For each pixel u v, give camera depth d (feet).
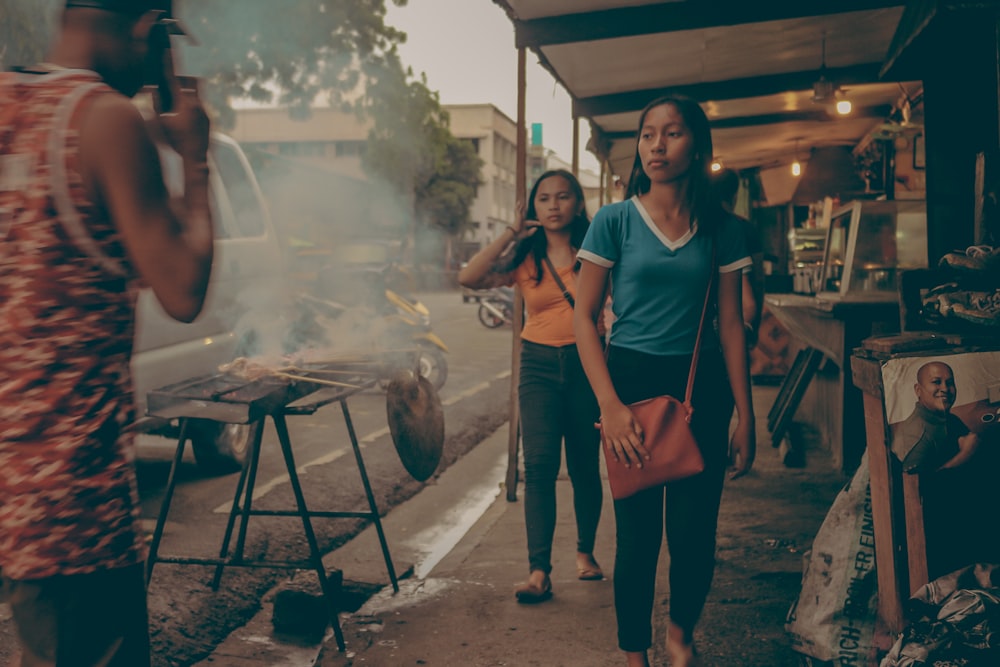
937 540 8.08
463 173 167.43
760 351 34.60
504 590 13.47
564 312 13.28
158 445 24.57
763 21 19.49
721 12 18.61
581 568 13.88
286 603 12.50
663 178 8.87
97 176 5.30
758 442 23.76
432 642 11.52
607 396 8.77
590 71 23.89
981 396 7.95
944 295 9.65
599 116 27.86
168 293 5.49
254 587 14.05
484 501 20.13
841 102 25.62
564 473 21.30
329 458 23.31
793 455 21.02
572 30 19.15
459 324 76.18
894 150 32.48
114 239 5.44
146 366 18.26
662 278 8.96
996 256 9.64
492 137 209.67
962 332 9.30
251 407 10.28
